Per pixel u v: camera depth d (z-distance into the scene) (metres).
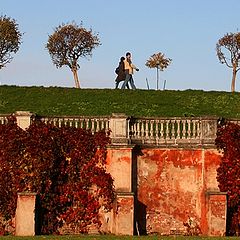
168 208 51.47
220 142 51.31
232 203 50.66
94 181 50.50
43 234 49.22
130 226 49.56
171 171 51.69
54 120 51.09
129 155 50.75
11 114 50.81
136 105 68.50
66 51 109.00
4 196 49.34
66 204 50.31
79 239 44.38
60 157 50.41
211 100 70.88
